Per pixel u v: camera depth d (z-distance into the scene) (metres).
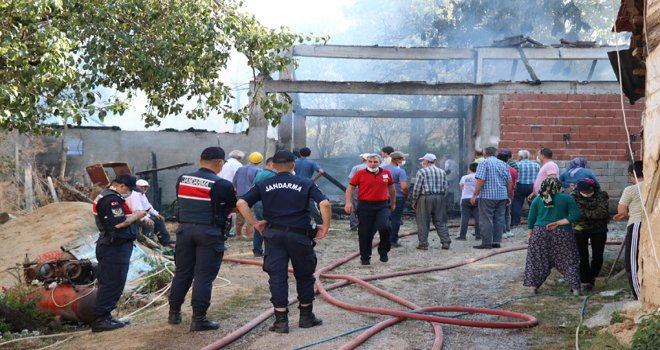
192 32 9.54
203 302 6.54
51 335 6.81
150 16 9.55
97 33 8.95
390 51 18.08
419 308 7.09
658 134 5.45
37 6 7.48
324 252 11.83
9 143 16.50
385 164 12.45
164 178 18.02
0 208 15.03
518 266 10.10
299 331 6.48
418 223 12.07
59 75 7.69
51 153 17.64
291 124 19.92
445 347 5.86
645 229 5.62
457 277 9.36
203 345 6.09
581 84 17.12
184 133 18.09
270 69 10.47
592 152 17.14
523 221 16.39
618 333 5.59
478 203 12.15
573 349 5.59
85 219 10.70
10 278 9.09
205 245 6.57
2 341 6.61
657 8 5.51
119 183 6.94
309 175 13.75
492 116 17.33
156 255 10.28
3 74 7.53
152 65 9.45
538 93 17.22
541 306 7.34
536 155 17.23
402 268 10.10
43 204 15.27
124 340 6.32
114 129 17.98
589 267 8.08
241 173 12.27
